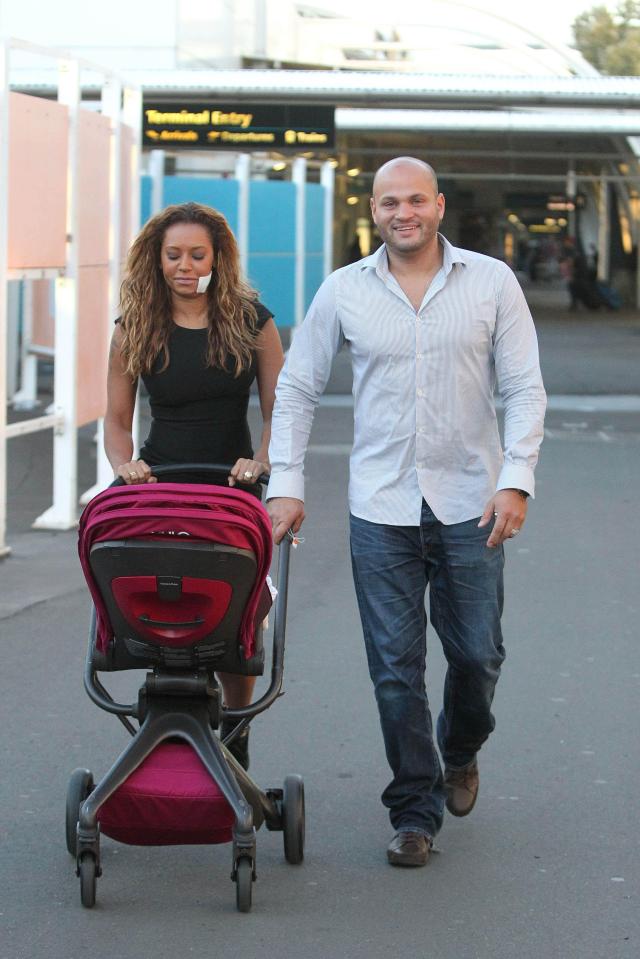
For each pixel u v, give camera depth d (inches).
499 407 741.3
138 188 538.9
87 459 601.3
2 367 398.0
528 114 1291.8
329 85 987.3
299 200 1107.9
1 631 319.9
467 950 169.9
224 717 187.0
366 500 197.3
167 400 196.7
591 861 198.2
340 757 239.8
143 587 173.8
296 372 197.9
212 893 187.0
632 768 235.6
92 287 468.8
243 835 177.5
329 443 639.1
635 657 302.8
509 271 195.8
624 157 1569.9
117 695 272.7
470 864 197.2
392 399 195.3
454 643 199.2
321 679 285.3
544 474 558.9
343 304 196.1
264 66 1513.3
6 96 385.4
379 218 193.8
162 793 177.5
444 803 202.8
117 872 194.2
